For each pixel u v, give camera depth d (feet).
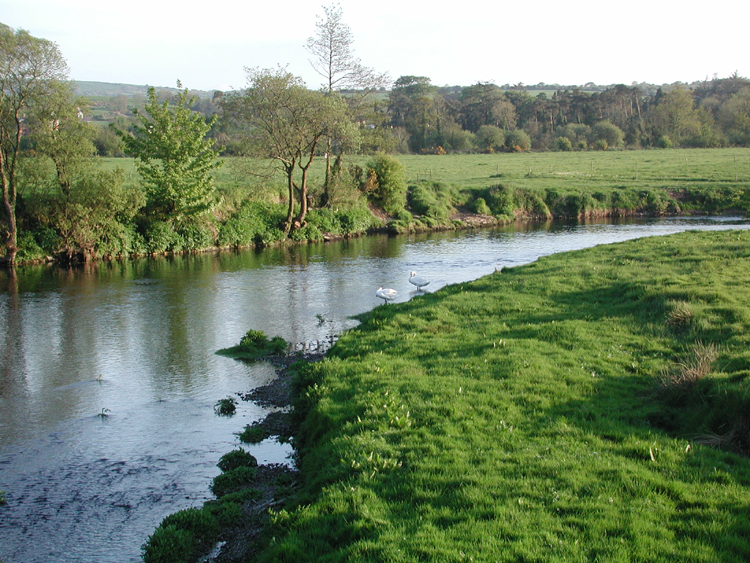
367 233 165.89
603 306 60.85
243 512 32.91
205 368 59.47
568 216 193.16
